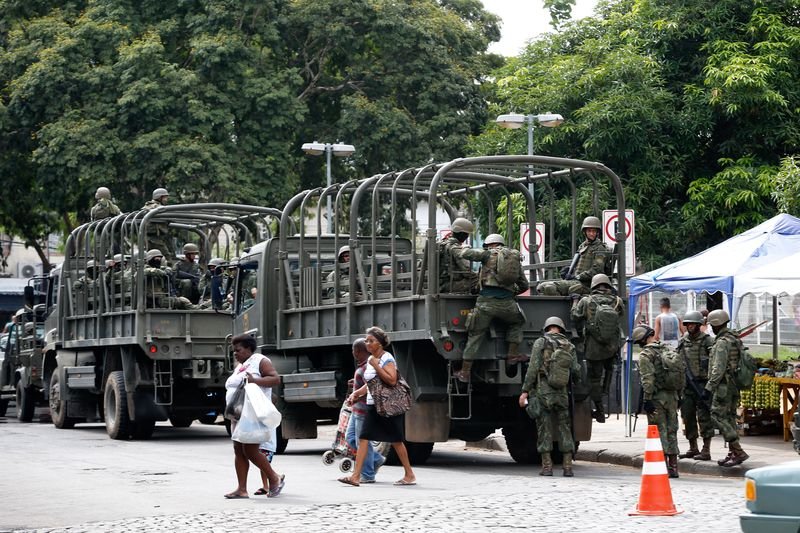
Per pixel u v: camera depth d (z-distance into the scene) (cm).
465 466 2456
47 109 5169
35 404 4106
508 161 2298
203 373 3180
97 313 3419
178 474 2256
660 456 1670
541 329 2303
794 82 4419
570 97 4488
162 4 5400
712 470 2294
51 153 5009
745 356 2269
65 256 3659
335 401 2589
